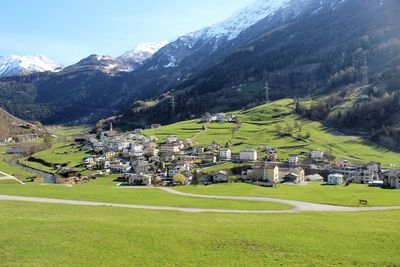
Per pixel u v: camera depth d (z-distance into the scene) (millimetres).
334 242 61406
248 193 128625
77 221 71438
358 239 62750
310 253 57000
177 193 128750
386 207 100188
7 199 103438
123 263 53312
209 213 86875
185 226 69750
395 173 157625
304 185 166500
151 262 53781
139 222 72812
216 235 64375
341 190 137125
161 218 77875
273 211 92750
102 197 114125
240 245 60031
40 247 58156
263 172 184375
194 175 192250
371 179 185875
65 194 118000
